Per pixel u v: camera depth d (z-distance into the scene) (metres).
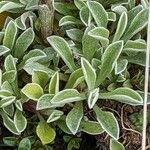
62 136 0.31
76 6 0.31
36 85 0.28
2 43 0.31
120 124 0.30
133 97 0.28
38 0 0.30
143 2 0.31
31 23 0.31
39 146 0.30
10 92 0.29
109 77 0.30
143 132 0.28
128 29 0.30
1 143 0.30
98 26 0.30
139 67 0.31
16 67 0.30
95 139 0.31
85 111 0.30
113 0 0.32
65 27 0.32
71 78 0.29
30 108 0.30
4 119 0.29
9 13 0.32
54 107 0.29
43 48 0.32
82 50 0.30
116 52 0.28
